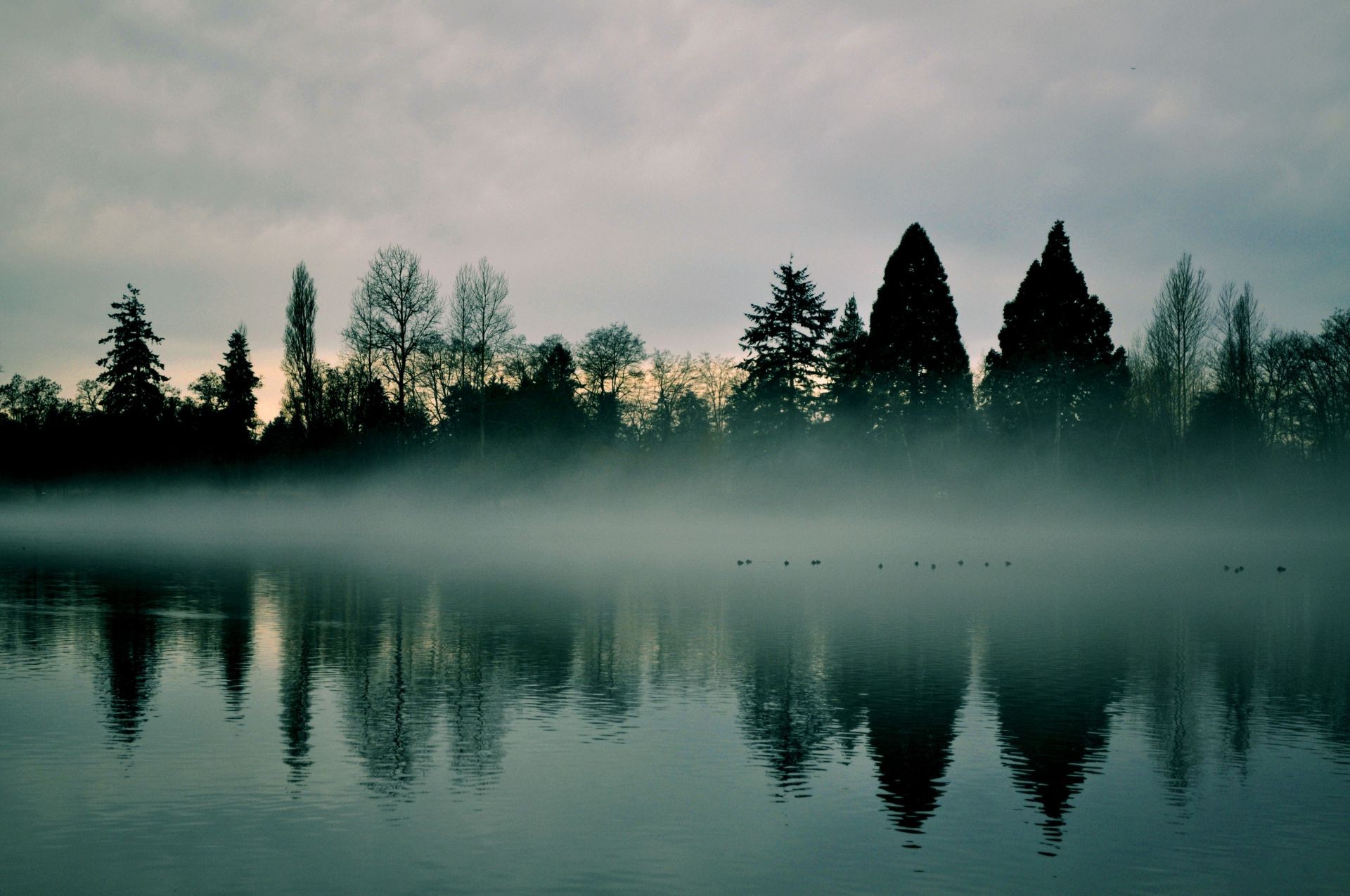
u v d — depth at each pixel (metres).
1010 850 12.91
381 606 34.56
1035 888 11.84
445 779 15.35
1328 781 15.63
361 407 85.06
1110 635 29.39
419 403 87.69
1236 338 79.00
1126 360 79.75
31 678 22.08
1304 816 14.14
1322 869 12.42
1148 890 11.82
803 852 12.75
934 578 46.69
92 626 29.52
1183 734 18.19
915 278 79.06
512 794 14.72
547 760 16.34
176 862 12.27
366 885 11.66
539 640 27.50
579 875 12.02
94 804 14.16
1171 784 15.48
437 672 23.06
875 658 25.17
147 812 13.89
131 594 37.78
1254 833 13.51
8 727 18.05
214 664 23.75
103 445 96.44
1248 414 78.44
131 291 99.06
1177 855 12.79
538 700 20.39
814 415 85.00
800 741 17.55
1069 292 77.62
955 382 79.38
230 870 12.05
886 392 80.56
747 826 13.62
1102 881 12.04
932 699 20.69
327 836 13.08
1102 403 78.94
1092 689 21.75
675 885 11.77
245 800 14.34
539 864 12.30
